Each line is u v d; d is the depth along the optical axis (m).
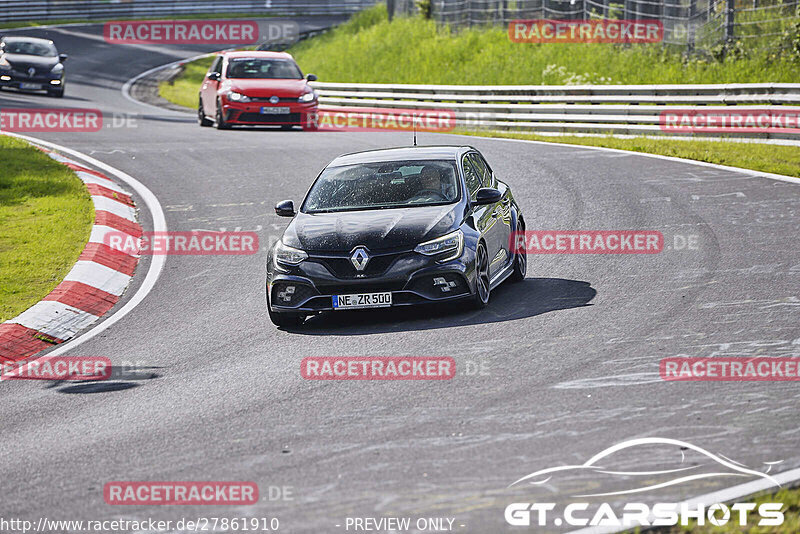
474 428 21.75
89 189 56.94
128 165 68.25
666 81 103.31
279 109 87.25
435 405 23.53
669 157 66.94
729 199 50.62
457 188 34.84
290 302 32.34
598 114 85.56
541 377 25.19
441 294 31.89
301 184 60.59
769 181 55.44
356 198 34.97
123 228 49.28
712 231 43.28
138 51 173.25
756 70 98.38
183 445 21.89
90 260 41.94
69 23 198.25
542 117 88.88
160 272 42.41
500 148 75.25
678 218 46.72
